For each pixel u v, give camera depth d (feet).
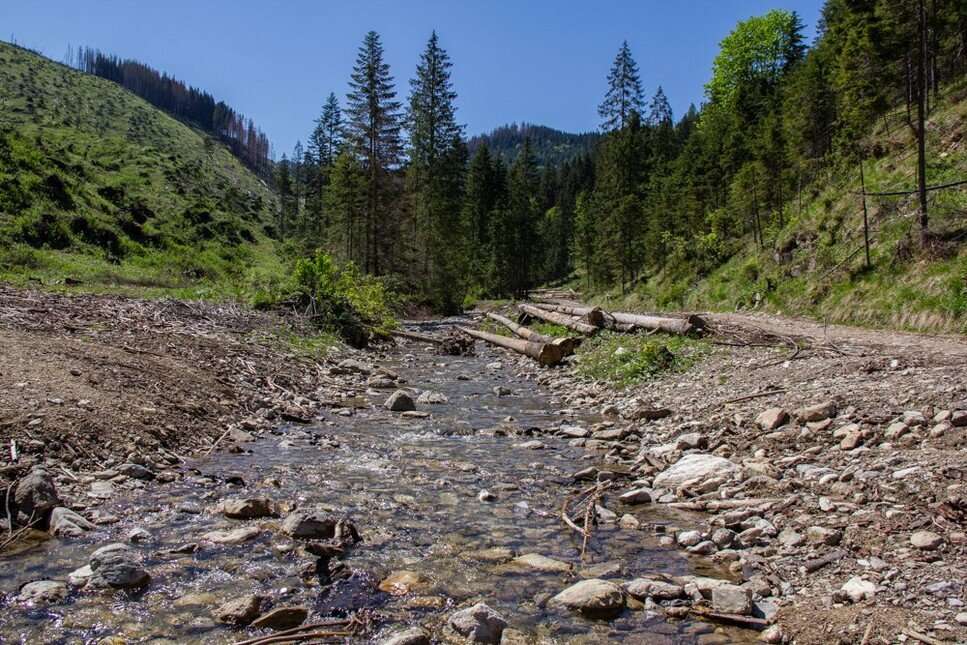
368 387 44.65
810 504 18.61
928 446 20.66
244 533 16.84
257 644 11.89
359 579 14.89
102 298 50.90
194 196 218.79
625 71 215.92
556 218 359.05
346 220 147.64
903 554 14.70
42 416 21.56
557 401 42.55
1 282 59.00
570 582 15.14
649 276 173.68
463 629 12.48
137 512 18.08
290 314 64.13
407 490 21.91
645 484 23.34
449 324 113.91
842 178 97.45
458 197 220.84
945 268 58.29
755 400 31.55
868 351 40.34
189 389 30.66
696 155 170.91
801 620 12.87
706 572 15.81
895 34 92.48
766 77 196.75
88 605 12.99
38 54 429.38
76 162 175.22
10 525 16.12
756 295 95.35
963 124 78.95
